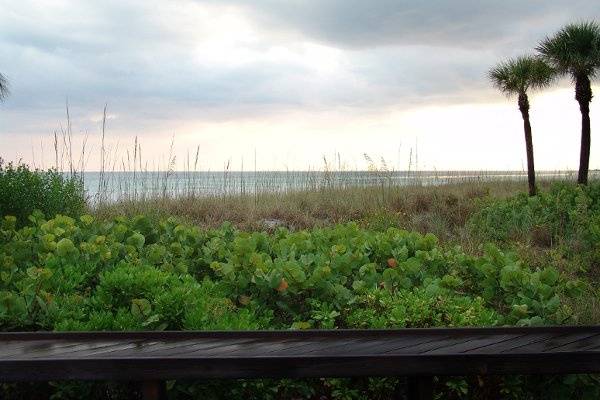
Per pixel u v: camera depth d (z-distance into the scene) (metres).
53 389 3.54
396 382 3.61
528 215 10.17
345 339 3.27
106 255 4.81
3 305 3.70
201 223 11.09
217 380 3.40
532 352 2.94
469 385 3.62
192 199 12.66
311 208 12.58
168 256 5.32
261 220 11.34
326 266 4.43
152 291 3.91
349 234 6.00
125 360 2.78
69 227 5.80
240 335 3.28
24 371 2.75
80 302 3.90
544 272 4.43
